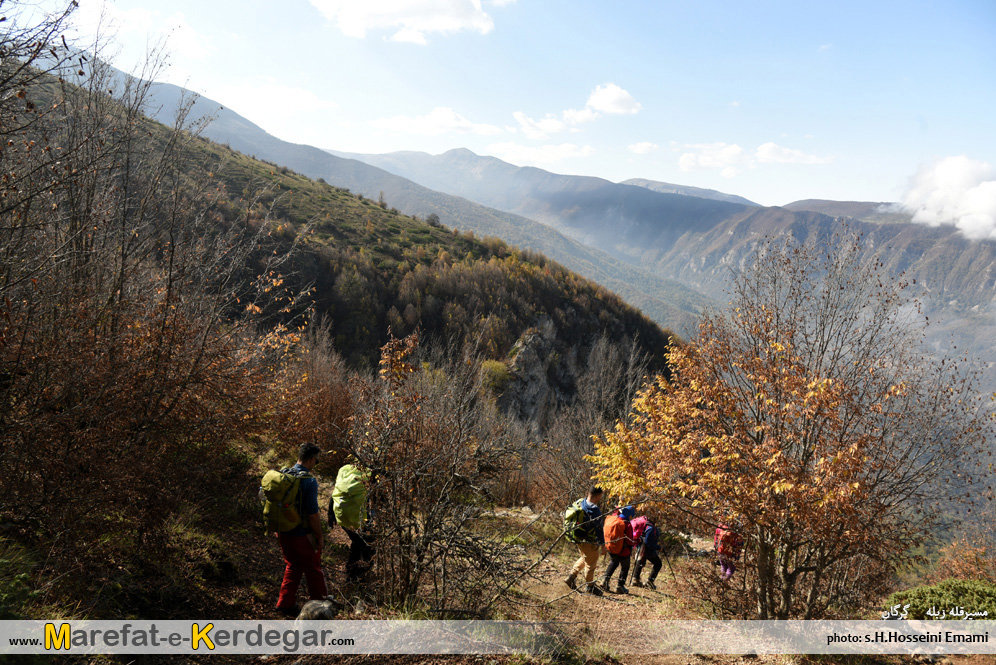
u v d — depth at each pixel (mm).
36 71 3631
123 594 4211
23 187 4109
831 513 5430
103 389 4297
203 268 5676
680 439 6762
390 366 5352
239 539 5996
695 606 6738
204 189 5758
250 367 6543
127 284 5238
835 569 7078
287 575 4676
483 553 4715
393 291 68000
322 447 9406
